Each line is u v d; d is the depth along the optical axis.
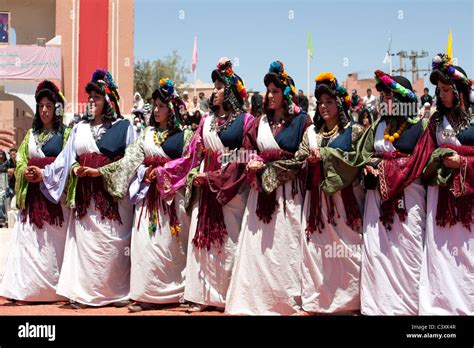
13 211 16.75
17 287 7.73
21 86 24.14
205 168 7.21
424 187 6.36
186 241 7.46
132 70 23.00
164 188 7.22
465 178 6.00
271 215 6.75
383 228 6.36
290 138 6.77
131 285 7.36
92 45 23.00
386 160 6.35
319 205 6.59
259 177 6.70
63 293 7.51
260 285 6.74
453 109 6.19
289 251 6.73
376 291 6.34
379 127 6.50
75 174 7.50
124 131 7.67
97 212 7.49
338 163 6.45
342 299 6.54
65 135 7.81
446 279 6.09
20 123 23.97
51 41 23.06
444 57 6.21
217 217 7.03
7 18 29.14
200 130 7.27
